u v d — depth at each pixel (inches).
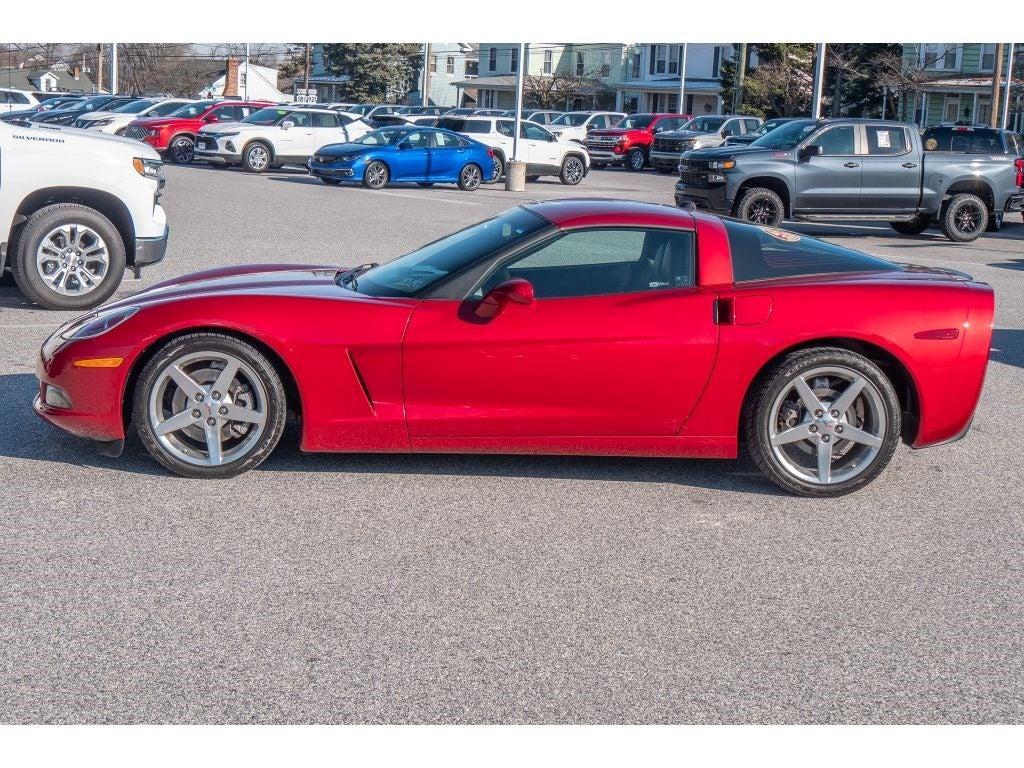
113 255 357.7
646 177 1349.7
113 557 166.1
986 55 1892.2
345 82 3331.7
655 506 199.0
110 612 147.6
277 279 219.1
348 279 219.5
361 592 157.1
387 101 3142.2
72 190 352.2
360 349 195.8
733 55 2308.1
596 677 135.0
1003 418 275.7
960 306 205.0
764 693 132.6
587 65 2815.0
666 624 150.5
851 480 206.1
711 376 199.9
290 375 204.5
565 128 1546.5
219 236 561.9
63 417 199.9
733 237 209.2
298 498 194.9
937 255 649.6
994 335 390.3
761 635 148.1
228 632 143.1
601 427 201.9
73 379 197.3
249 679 131.3
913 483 219.5
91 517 181.9
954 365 204.2
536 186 1128.2
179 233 565.3
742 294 200.2
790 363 200.1
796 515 197.3
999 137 740.0
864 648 145.4
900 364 205.2
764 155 695.1
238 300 197.0
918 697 133.0
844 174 702.5
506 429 200.8
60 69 3602.4
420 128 996.6
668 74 2647.6
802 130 711.7
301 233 591.5
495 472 214.4
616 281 202.4
